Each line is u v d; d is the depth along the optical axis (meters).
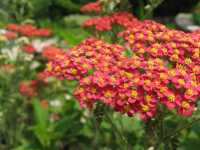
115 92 0.29
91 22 0.42
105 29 0.41
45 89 0.59
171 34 0.33
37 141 0.50
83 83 0.30
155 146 0.31
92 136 0.50
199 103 0.34
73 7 0.96
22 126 0.56
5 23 0.73
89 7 0.49
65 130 0.49
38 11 0.89
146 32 0.33
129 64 0.30
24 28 0.59
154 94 0.28
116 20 0.41
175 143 0.33
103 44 0.33
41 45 0.65
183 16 1.01
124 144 0.34
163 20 0.96
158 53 0.31
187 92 0.28
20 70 0.59
